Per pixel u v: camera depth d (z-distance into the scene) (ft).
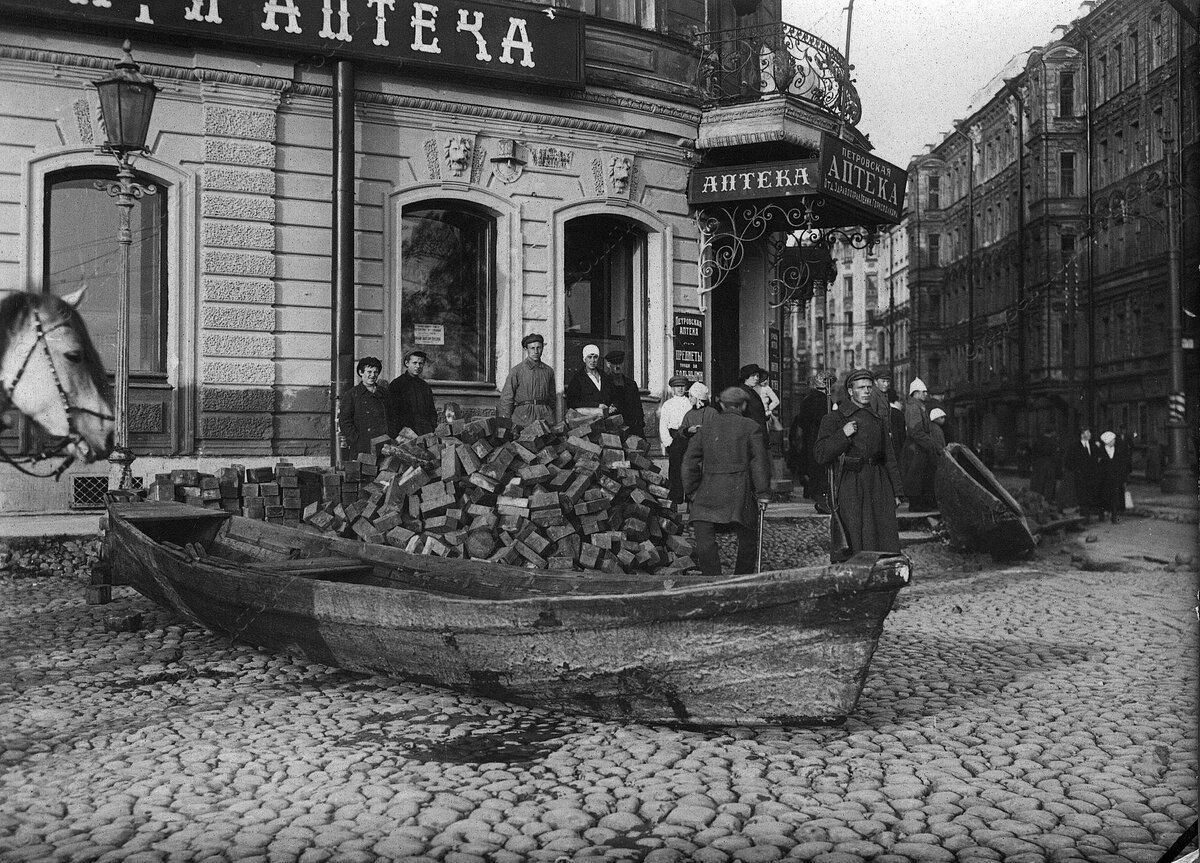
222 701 19.99
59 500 36.83
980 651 25.17
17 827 13.66
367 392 37.42
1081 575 38.40
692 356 53.11
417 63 44.19
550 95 48.24
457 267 47.70
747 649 16.63
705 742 17.57
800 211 54.24
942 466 43.73
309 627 20.80
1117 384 63.05
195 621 24.68
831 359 266.57
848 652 16.30
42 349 16.31
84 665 22.63
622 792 15.05
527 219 48.19
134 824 13.82
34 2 37.52
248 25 40.93
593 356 44.06
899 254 150.51
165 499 34.17
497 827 13.69
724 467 29.45
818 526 47.83
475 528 31.19
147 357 41.01
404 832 13.50
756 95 51.65
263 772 15.92
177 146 40.88
